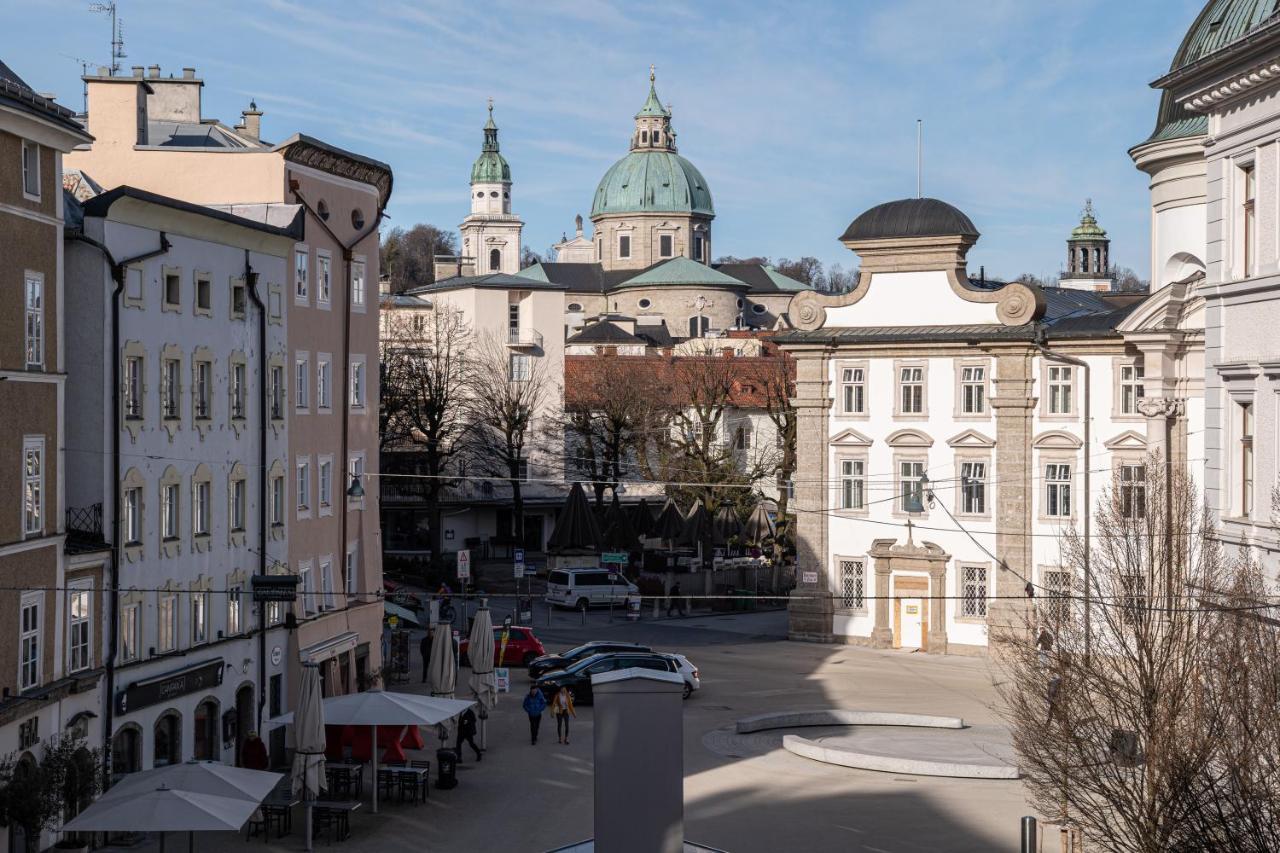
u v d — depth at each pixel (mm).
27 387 35625
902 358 74250
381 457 105000
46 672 36250
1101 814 29391
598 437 108438
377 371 62125
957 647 72812
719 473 99125
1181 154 59281
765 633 80000
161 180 53656
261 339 49844
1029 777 33156
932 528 73562
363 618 59344
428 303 126312
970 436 72625
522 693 60812
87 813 31297
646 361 118625
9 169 35031
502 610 88125
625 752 26828
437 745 50094
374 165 60125
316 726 37625
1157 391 63625
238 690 47250
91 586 38875
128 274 41000
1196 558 34344
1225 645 27375
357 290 59969
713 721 54750
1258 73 33188
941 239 73125
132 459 41062
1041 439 71312
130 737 40656
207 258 46156
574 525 91375
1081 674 30766
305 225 54281
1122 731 29875
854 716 54406
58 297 37500
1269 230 33406
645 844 26781
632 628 81812
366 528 60531
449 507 111750
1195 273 62281
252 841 38031
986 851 36281
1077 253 139500
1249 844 25047
